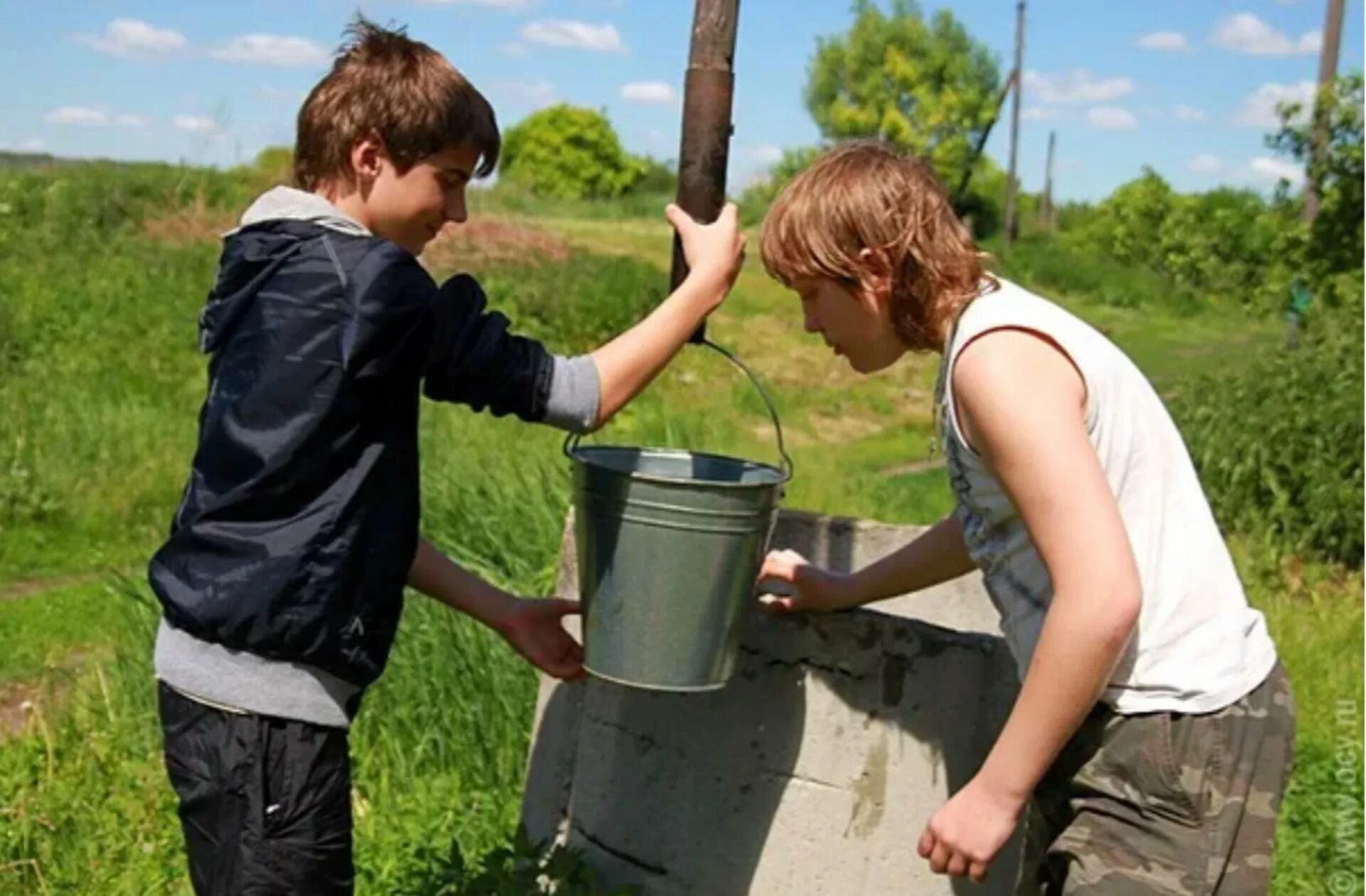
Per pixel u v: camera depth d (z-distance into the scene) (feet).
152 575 8.30
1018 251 118.62
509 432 30.76
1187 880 7.28
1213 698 7.30
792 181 7.98
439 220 8.76
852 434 51.85
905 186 7.55
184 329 49.49
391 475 8.24
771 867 10.05
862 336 7.88
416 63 8.48
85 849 12.57
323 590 8.02
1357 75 37.58
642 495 8.26
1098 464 6.91
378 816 12.99
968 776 9.47
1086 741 7.49
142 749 14.70
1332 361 33.24
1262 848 7.41
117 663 17.13
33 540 27.37
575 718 10.85
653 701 10.41
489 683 14.65
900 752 9.66
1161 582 7.35
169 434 34.83
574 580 10.90
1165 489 7.44
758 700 10.05
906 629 9.60
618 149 178.70
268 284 8.18
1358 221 37.32
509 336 8.29
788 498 28.40
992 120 147.13
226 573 8.02
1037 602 7.50
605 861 10.63
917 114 146.30
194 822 8.27
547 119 176.65
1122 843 7.38
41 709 16.75
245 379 8.11
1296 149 38.22
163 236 62.69
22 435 32.12
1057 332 7.25
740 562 8.46
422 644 15.24
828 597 9.66
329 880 8.38
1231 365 50.90
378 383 8.06
